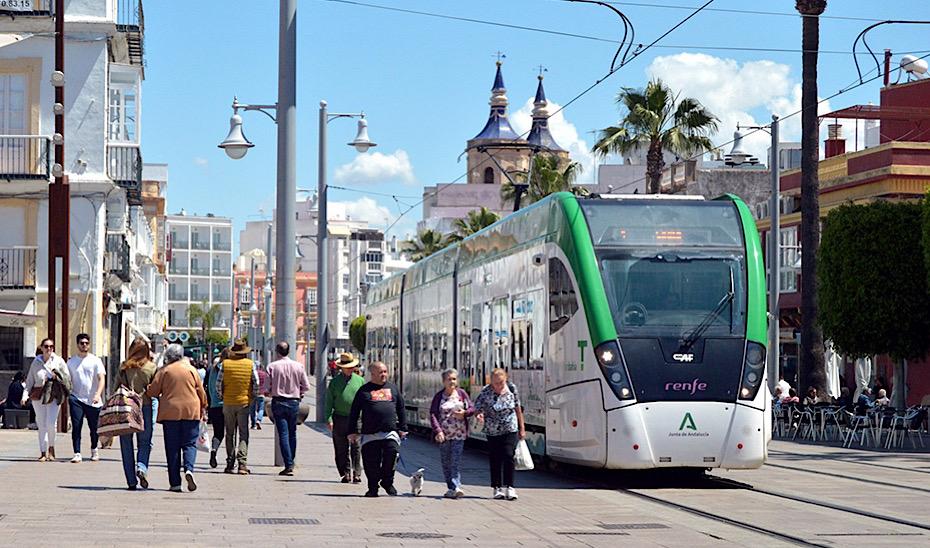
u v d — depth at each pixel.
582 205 22.27
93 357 25.72
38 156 41.94
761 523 16.53
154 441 34.53
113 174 46.62
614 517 17.28
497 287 27.03
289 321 26.89
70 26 41.97
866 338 39.81
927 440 36.75
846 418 35.97
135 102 47.06
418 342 37.75
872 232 39.59
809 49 41.38
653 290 21.44
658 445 20.88
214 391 24.86
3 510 16.50
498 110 152.75
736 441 21.11
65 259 33.50
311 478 23.06
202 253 170.00
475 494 20.58
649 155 53.69
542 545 14.25
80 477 21.91
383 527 15.76
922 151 48.56
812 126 41.31
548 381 22.89
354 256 181.75
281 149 26.86
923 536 15.29
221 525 15.48
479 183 151.50
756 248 21.98
